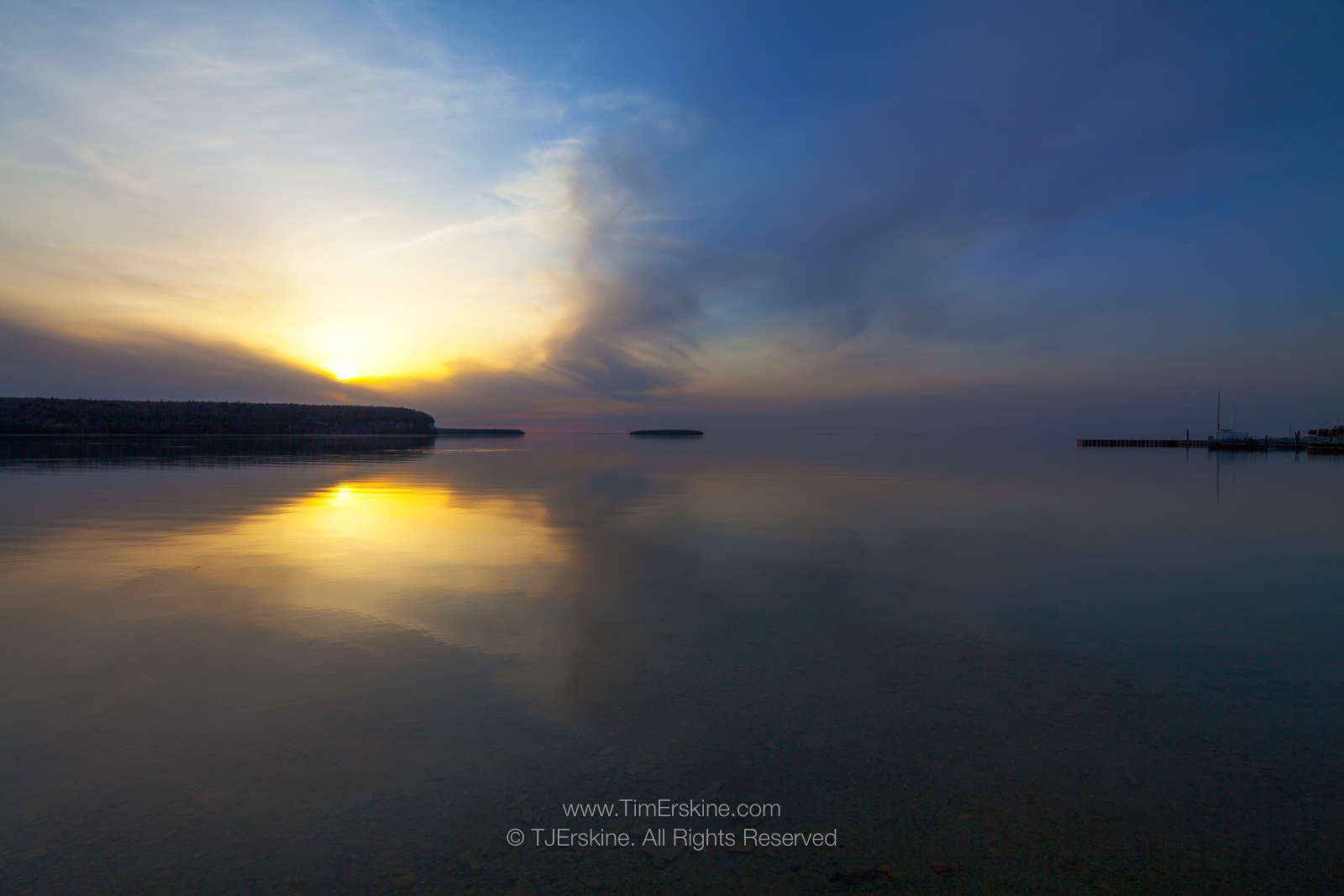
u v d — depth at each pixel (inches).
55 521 425.7
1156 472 925.8
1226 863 107.7
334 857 108.7
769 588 272.2
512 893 101.5
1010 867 107.0
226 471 845.8
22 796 123.4
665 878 105.0
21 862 105.9
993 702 165.9
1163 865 107.4
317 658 191.6
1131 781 131.1
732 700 166.4
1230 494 628.4
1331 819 118.8
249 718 154.6
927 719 156.9
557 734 148.9
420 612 235.9
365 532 394.0
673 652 199.0
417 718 155.4
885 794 126.8
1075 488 669.9
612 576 289.9
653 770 134.9
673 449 1776.6
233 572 292.7
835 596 259.9
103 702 161.8
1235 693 171.3
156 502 526.0
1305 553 345.7
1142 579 288.7
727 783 130.4
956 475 831.1
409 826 116.8
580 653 197.5
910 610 241.4
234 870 105.0
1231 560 326.6
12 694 165.9
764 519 453.1
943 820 119.3
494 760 137.9
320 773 132.3
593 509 503.2
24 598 249.6
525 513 480.7
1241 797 125.6
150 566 302.7
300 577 284.5
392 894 100.6
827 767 136.5
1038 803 124.0
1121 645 206.5
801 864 108.1
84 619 224.8
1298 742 145.9
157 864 106.0
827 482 732.0
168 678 176.7
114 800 122.6
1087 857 109.3
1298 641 210.5
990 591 268.1
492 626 221.0
